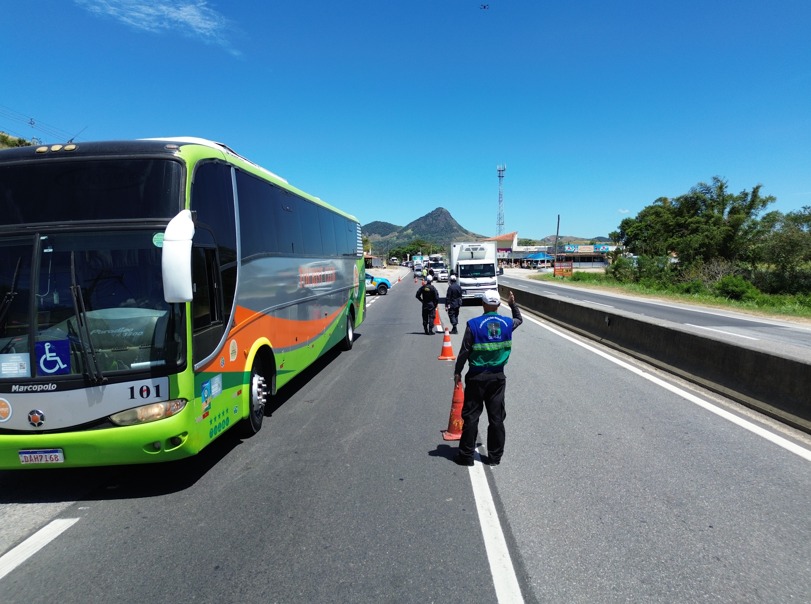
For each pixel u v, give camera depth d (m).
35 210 4.83
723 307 29.25
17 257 4.71
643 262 54.62
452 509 4.57
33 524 4.48
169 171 5.01
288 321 8.43
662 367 10.56
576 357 12.29
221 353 5.70
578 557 3.77
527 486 5.03
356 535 4.14
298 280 9.08
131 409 4.66
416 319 22.12
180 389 4.80
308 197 9.96
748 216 51.25
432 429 6.92
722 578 3.50
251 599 3.34
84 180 4.91
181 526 4.37
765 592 3.34
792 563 3.67
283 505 4.72
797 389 6.88
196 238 5.20
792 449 5.94
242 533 4.22
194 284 5.10
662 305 30.02
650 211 70.19
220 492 5.05
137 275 4.79
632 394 8.60
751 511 4.45
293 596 3.36
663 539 4.01
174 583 3.54
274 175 8.38
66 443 4.61
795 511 4.45
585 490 4.91
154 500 4.90
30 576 3.67
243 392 6.39
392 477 5.30
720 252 50.97
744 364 8.08
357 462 5.75
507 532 4.15
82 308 4.65
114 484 5.32
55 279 4.71
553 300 20.53
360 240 16.39
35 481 5.43
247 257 6.62
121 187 4.92
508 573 3.58
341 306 13.02
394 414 7.66
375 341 15.59
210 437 5.36
